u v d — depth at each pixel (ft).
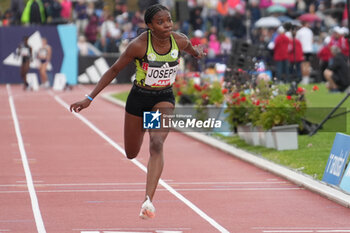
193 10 258.78
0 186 79.51
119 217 62.95
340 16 229.86
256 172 88.84
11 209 66.54
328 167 76.54
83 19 287.48
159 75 57.67
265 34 226.99
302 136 112.27
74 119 157.69
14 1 279.49
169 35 56.34
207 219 62.23
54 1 282.77
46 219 62.13
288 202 69.62
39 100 208.74
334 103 148.56
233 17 258.78
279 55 196.34
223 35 258.37
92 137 127.34
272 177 84.74
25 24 276.62
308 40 211.61
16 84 275.18
